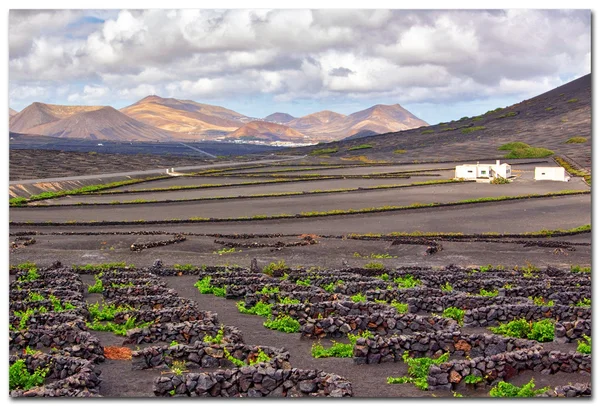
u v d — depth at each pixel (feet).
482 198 337.52
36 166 541.34
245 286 140.46
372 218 292.81
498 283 142.00
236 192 397.19
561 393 70.90
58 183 422.41
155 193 396.98
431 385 76.43
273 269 170.81
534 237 241.55
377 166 602.85
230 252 214.07
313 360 89.71
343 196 372.17
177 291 149.48
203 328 95.40
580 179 440.04
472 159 633.20
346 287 136.05
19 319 102.83
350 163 654.94
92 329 108.88
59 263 183.01
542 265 189.57
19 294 130.72
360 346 87.20
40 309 114.83
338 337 101.76
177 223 281.54
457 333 87.71
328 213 298.35
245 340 101.24
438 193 378.73
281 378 72.95
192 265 188.55
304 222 284.61
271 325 109.50
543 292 131.75
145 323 109.81
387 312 101.65
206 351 84.17
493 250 216.54
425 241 226.17
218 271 170.60
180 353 84.43
